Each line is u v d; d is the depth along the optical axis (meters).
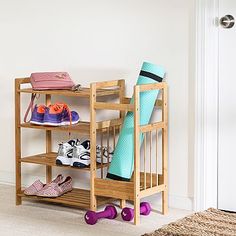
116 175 2.80
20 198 3.05
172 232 2.57
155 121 2.96
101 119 3.13
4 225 2.72
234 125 2.85
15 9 3.33
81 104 3.17
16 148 3.04
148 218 2.81
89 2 3.10
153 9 2.93
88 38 3.12
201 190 2.90
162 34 2.92
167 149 2.95
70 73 3.20
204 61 2.83
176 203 2.96
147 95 2.78
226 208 2.91
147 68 2.82
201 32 2.82
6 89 3.41
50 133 3.25
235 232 2.57
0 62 3.41
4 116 3.43
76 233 2.61
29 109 3.06
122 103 2.99
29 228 2.68
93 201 2.82
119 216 2.84
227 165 2.88
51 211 2.94
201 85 2.85
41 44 3.27
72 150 2.91
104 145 3.11
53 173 3.29
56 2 3.20
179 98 2.91
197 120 2.87
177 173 2.95
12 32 3.35
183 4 2.85
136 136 2.67
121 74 3.04
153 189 2.81
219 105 2.87
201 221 2.72
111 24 3.05
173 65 2.90
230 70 2.83
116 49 3.05
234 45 2.81
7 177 3.45
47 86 2.97
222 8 2.82
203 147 2.87
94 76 3.13
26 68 3.33
